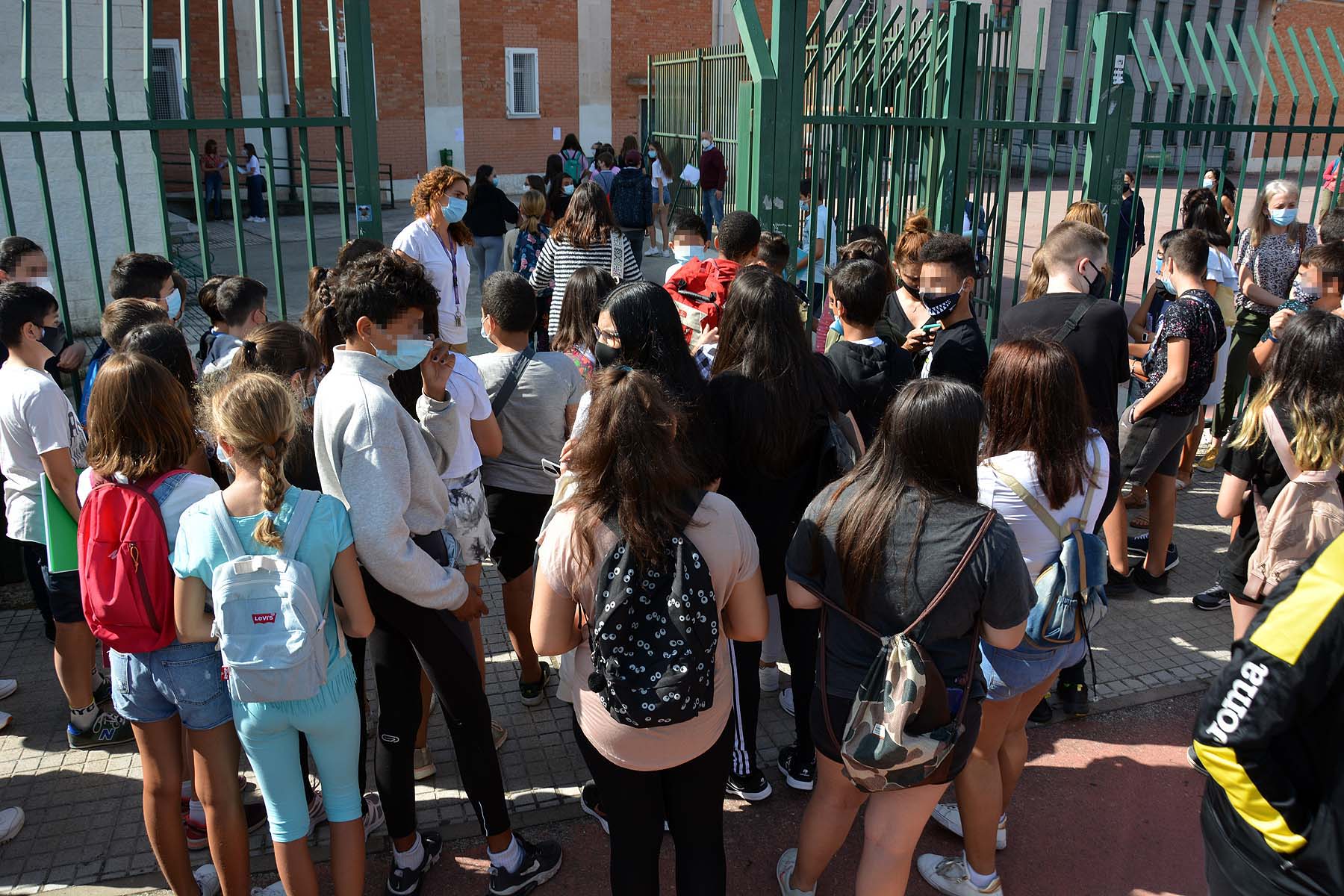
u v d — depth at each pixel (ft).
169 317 11.65
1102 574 8.02
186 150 57.98
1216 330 13.39
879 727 6.70
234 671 7.13
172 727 8.09
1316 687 5.13
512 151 76.64
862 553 6.77
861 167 16.55
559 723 11.62
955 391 6.72
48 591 10.55
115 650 7.50
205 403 8.02
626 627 6.46
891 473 6.86
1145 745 11.37
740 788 10.20
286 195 62.54
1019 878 9.34
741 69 39.32
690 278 13.47
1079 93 17.74
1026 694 8.82
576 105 78.33
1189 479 19.03
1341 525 9.66
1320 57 19.29
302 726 7.55
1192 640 13.67
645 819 7.33
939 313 11.69
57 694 12.07
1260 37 68.18
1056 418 7.68
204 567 7.16
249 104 59.36
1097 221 15.38
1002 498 7.82
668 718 6.52
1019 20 16.53
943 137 16.34
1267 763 5.40
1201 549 16.55
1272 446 9.94
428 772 10.65
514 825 9.90
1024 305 12.12
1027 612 6.88
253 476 7.29
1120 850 9.71
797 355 8.96
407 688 8.52
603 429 6.50
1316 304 15.28
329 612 7.63
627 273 19.27
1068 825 10.05
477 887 9.14
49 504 9.75
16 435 9.96
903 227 16.25
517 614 11.46
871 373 10.39
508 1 73.05
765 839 9.79
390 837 9.37
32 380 9.67
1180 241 13.74
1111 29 17.37
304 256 44.50
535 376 10.76
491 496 11.03
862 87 17.02
